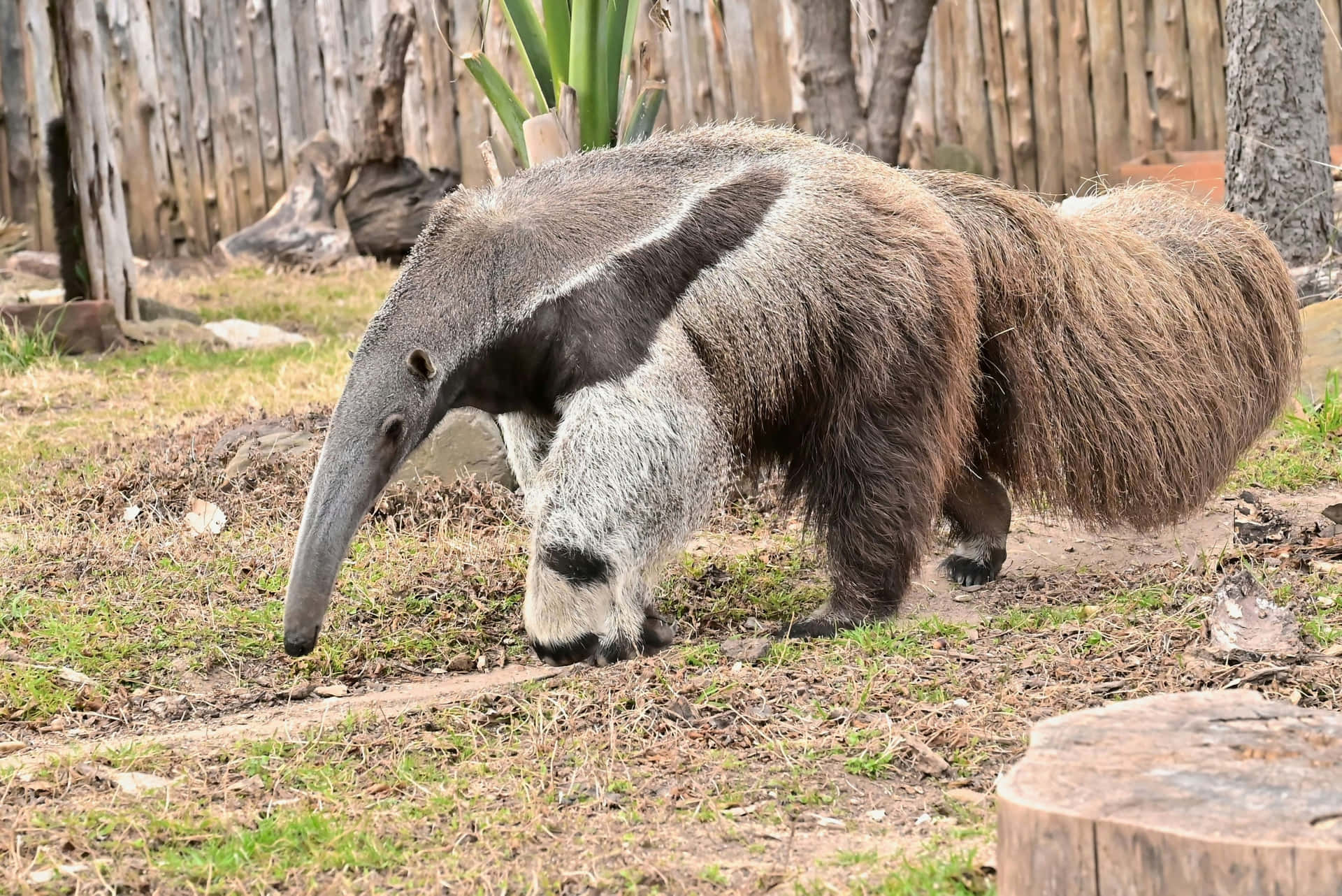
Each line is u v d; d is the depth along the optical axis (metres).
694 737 4.42
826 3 13.56
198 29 20.11
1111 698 4.52
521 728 4.63
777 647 5.21
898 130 13.79
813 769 4.15
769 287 5.14
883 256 5.27
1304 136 10.01
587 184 5.23
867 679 4.79
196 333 13.49
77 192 12.95
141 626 5.99
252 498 7.76
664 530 5.09
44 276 17.31
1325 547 6.12
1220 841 2.60
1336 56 17.23
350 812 4.00
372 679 5.63
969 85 18.69
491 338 5.04
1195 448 5.98
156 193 20.42
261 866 3.68
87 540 7.14
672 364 5.03
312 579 4.73
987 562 6.42
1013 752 4.20
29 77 19.77
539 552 5.10
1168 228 6.13
